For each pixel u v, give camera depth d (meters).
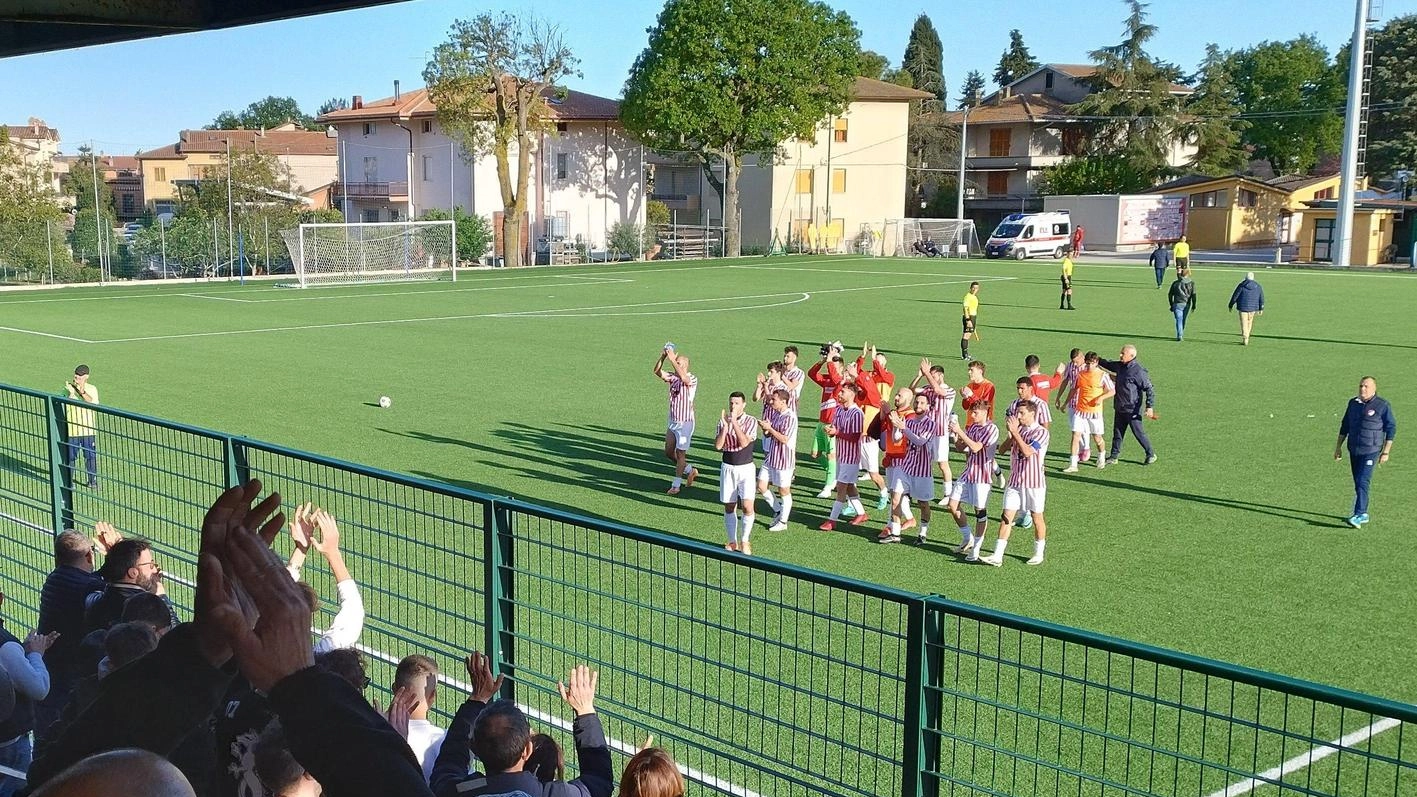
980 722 8.81
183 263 59.69
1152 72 87.31
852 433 14.85
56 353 30.03
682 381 16.81
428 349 31.22
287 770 2.74
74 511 8.84
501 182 67.12
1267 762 8.33
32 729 5.92
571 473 17.83
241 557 1.80
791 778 5.01
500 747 4.39
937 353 31.33
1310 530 14.85
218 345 31.75
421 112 75.12
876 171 82.06
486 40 64.81
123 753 1.43
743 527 13.99
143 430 10.48
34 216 59.22
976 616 4.24
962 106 129.38
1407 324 37.66
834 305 44.00
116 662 4.17
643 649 9.57
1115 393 18.45
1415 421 21.94
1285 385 25.98
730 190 73.19
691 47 66.88
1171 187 82.00
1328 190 84.00
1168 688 9.66
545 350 31.17
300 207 68.88
